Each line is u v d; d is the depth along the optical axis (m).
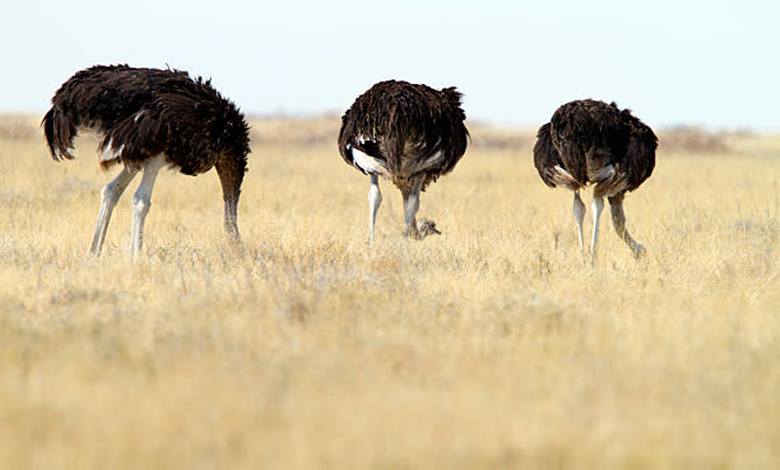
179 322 23.73
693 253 35.25
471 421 17.38
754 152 116.56
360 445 16.28
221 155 34.75
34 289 27.66
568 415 17.91
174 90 33.38
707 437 17.17
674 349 21.88
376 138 37.88
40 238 36.81
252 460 15.76
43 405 17.70
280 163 80.81
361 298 26.80
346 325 23.78
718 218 46.53
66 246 35.47
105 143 32.84
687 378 20.16
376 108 37.75
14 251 33.41
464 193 58.44
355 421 17.30
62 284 28.12
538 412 17.92
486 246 36.62
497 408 18.03
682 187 62.97
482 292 28.22
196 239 38.31
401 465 15.70
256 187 57.47
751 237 39.34
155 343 21.86
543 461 16.03
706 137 128.62
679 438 17.12
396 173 37.41
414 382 19.66
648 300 27.75
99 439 16.31
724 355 21.77
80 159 72.62
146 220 43.69
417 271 31.73
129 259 31.53
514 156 95.31
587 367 20.62
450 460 15.89
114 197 34.09
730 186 64.44
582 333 23.39
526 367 20.62
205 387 18.92
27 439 16.30
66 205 47.44
